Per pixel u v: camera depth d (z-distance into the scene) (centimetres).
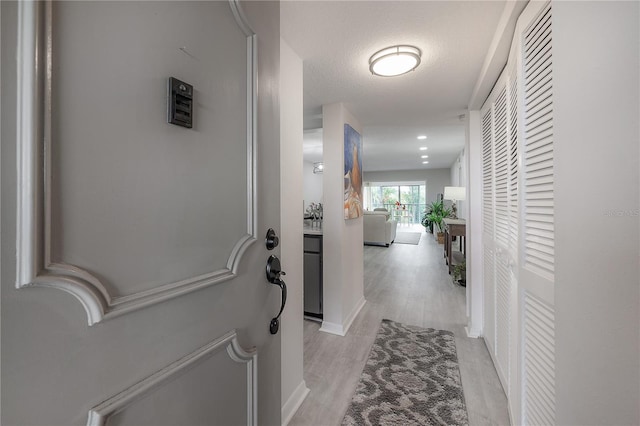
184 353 60
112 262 46
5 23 35
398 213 1148
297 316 166
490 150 200
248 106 81
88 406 43
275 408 95
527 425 115
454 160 737
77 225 42
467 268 252
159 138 55
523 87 118
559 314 74
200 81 64
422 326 261
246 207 81
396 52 162
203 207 65
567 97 71
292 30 145
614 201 54
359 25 141
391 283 397
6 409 35
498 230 179
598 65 59
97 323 44
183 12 60
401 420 149
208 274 66
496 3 126
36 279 37
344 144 259
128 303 48
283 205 155
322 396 168
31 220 36
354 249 289
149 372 53
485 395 166
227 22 73
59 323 40
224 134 72
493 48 151
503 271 167
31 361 37
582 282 64
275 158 95
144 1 52
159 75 55
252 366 82
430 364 198
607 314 56
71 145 41
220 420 71
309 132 431
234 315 75
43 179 38
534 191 108
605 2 56
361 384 178
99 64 45
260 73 86
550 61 95
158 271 54
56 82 39
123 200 48
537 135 106
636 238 49
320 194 985
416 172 1014
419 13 132
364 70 189
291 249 162
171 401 57
